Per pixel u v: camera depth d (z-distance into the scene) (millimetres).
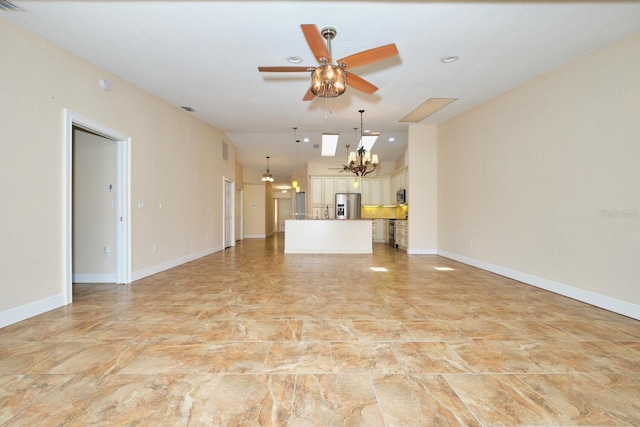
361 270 4859
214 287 3713
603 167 2939
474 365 1829
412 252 6555
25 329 2354
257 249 7645
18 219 2531
